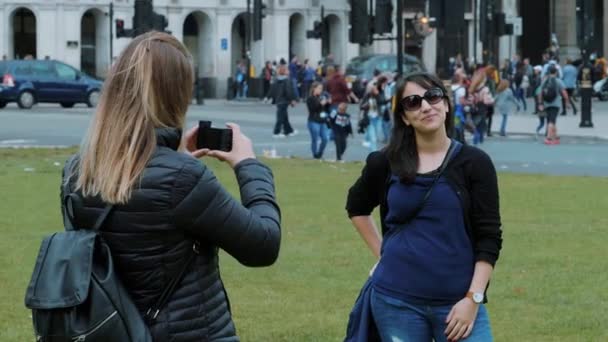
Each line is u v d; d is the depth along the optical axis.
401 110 7.73
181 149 5.80
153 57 5.68
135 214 5.52
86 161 5.62
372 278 7.76
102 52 76.00
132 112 5.63
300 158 32.75
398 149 7.71
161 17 38.16
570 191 24.27
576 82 70.44
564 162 33.50
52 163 29.47
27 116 52.03
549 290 13.98
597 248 16.89
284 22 82.25
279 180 26.00
